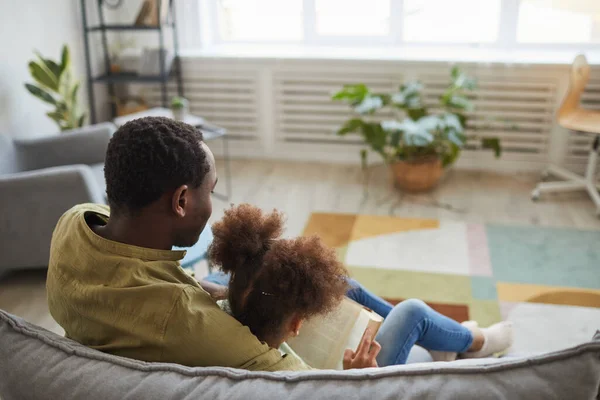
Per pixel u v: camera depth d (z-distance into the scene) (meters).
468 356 1.81
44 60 3.29
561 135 3.87
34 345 1.00
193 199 1.06
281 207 3.51
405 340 1.52
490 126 3.94
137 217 1.04
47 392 0.94
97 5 4.09
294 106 4.13
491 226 3.25
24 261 2.69
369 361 1.19
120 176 1.01
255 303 1.10
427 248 3.02
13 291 2.70
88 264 1.06
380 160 4.18
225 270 1.14
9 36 3.30
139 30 4.01
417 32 4.18
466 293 2.63
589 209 3.45
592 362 0.83
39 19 3.53
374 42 4.24
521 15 4.00
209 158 1.08
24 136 3.49
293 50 4.22
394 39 4.20
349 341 1.42
